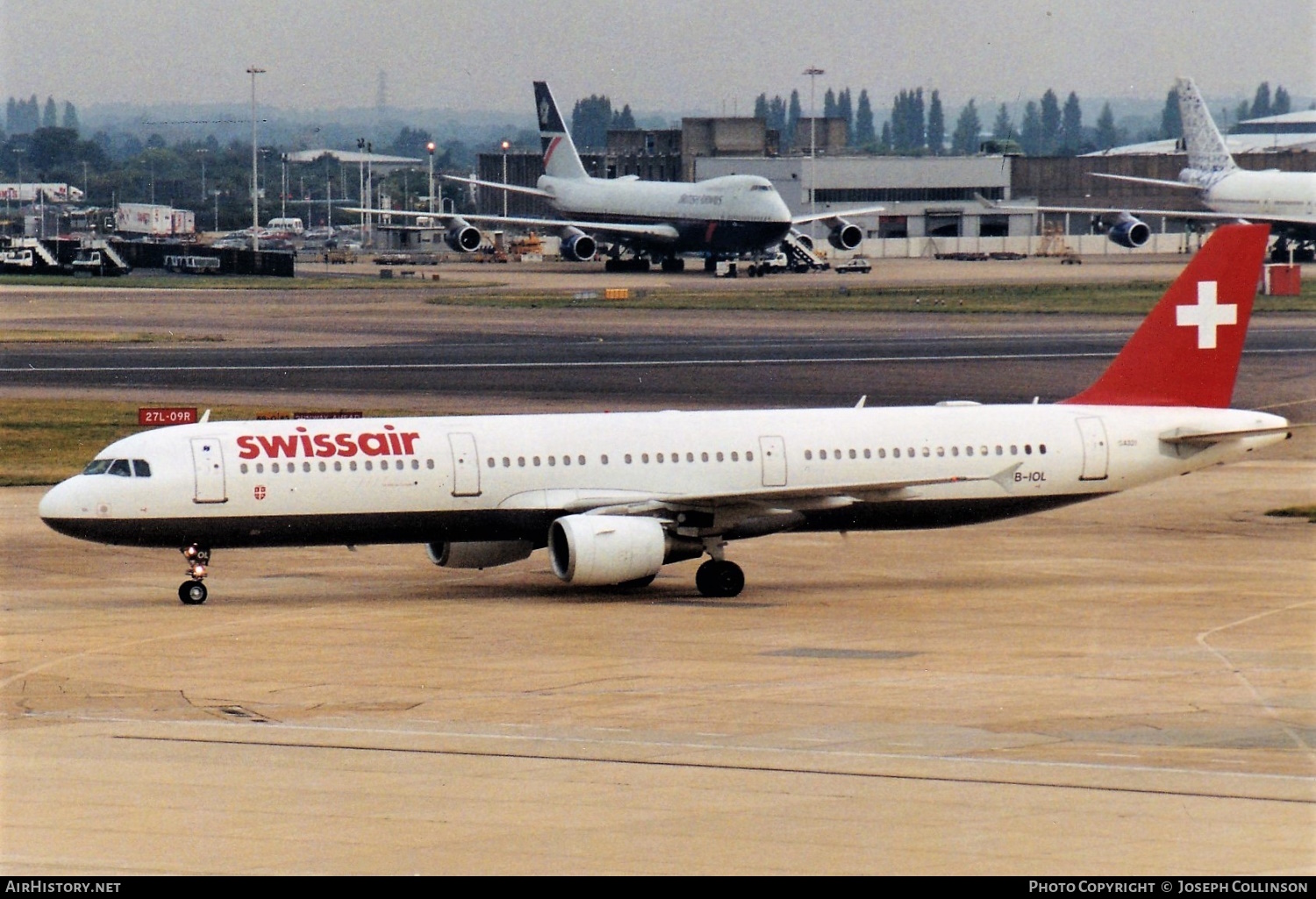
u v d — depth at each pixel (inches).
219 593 7529.5
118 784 4360.2
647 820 4037.9
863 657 6077.8
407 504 7372.1
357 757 4645.7
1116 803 4178.2
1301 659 6033.5
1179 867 3668.8
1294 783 4367.6
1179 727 5004.9
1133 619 6870.1
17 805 4160.9
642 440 7701.8
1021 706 5280.5
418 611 7052.2
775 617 6934.1
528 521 7529.5
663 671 5821.9
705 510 7465.6
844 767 4532.5
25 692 5482.3
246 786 4350.4
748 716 5147.6
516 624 6737.2
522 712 5201.8
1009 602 7322.8
